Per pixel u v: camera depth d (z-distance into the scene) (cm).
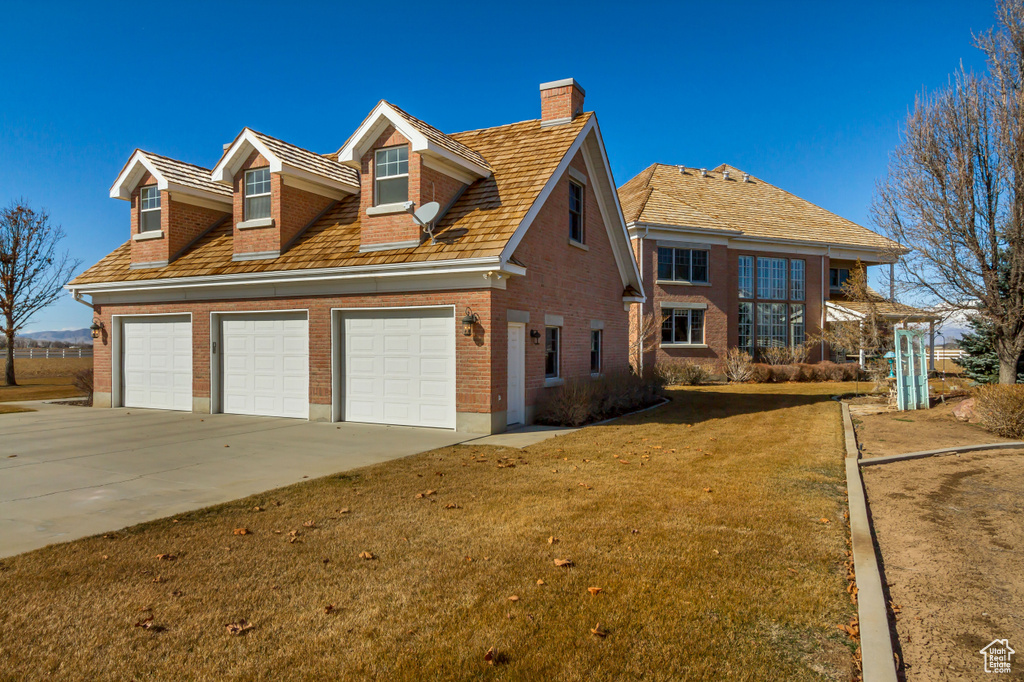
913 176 1612
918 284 1636
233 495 711
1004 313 1534
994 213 1532
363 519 613
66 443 1069
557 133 1489
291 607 418
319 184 1479
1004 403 1152
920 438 1142
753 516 621
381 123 1271
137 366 1631
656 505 661
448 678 333
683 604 421
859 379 2867
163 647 365
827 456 943
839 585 454
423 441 1079
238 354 1471
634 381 1683
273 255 1400
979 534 596
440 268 1160
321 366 1337
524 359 1303
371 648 364
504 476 802
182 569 482
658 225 2692
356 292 1290
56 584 452
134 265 1620
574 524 593
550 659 351
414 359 1255
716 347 2833
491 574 472
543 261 1377
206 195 1634
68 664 346
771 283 3061
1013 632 399
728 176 3422
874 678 329
